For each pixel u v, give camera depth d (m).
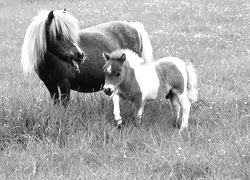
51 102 9.22
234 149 7.80
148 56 11.29
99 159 7.79
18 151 8.13
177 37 18.80
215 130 8.85
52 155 7.87
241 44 17.14
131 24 11.10
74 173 7.27
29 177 7.03
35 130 8.65
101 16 24.08
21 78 13.40
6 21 24.00
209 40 17.95
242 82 12.33
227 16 22.42
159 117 9.63
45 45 8.81
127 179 7.00
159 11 24.59
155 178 7.05
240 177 7.03
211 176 7.03
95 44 9.80
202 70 13.87
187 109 9.38
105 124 8.99
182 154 7.61
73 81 9.53
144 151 8.03
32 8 28.22
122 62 8.52
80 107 9.52
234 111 9.77
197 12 23.81
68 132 8.69
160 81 9.20
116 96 9.09
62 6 28.17
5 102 9.55
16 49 17.72
